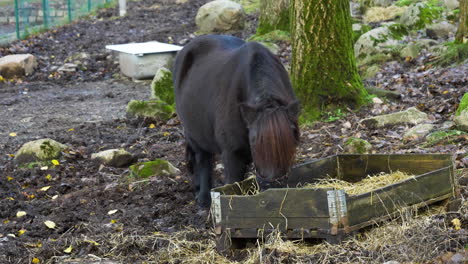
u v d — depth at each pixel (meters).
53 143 7.48
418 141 6.38
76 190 6.40
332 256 3.84
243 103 3.95
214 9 17.48
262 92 4.04
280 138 3.71
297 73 8.11
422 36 12.24
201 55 5.42
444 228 4.02
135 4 26.38
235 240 4.25
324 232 3.95
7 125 9.38
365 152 6.31
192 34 17.88
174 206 5.61
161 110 9.16
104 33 19.02
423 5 13.07
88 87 12.24
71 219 5.44
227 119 4.50
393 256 3.79
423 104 7.75
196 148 5.60
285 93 4.26
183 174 6.57
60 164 7.21
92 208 5.80
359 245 3.97
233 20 17.44
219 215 4.18
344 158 5.07
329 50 7.98
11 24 18.52
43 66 14.02
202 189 5.57
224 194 4.28
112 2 26.92
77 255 4.60
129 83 12.51
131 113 9.31
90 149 7.90
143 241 4.68
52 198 6.17
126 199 5.96
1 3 18.50
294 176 4.80
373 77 10.02
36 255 4.60
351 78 8.13
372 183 4.70
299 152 6.76
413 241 3.89
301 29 7.98
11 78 12.92
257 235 4.11
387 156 4.91
